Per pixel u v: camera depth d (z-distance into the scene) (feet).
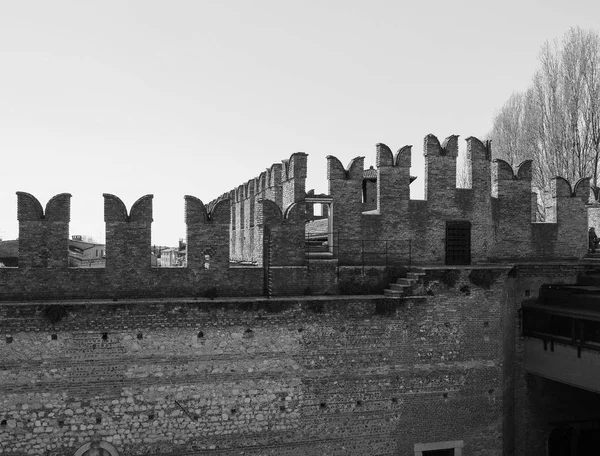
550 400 106.93
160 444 82.07
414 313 91.20
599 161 163.02
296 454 86.74
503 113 206.08
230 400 84.33
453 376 92.89
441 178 102.68
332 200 97.45
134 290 86.17
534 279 106.32
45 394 78.74
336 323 88.02
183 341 82.64
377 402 89.66
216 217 88.79
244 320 84.69
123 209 85.76
